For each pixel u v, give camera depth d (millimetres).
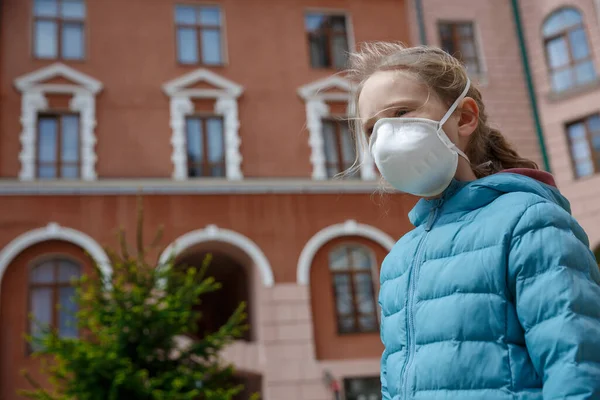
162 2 19328
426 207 2229
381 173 2203
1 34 18047
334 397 17625
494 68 20828
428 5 21031
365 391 17953
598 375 1641
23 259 16938
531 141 20297
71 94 18031
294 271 18188
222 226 18016
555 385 1670
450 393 1879
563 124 20156
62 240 17156
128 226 17484
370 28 20531
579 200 19484
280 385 17516
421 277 2082
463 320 1906
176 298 13320
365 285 18688
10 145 17438
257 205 18328
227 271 22750
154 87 18594
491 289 1893
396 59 2244
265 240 18188
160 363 13258
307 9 20250
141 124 18250
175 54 19000
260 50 19562
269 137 18938
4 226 16891
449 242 2045
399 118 2145
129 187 17625
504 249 1891
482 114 2367
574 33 20578
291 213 18469
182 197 17953
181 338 17375
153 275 13602
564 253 1795
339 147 19406
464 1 21328
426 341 1995
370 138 2234
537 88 20703
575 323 1703
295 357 17719
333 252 18766
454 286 1965
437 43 20812
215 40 19531
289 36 19875
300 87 19438
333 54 20188
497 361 1832
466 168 2232
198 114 18766
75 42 18578
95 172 17719
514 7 21453
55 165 17688
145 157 18078
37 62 18078
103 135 18000
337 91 19656
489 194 2051
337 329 18250
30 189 17109
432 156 2113
